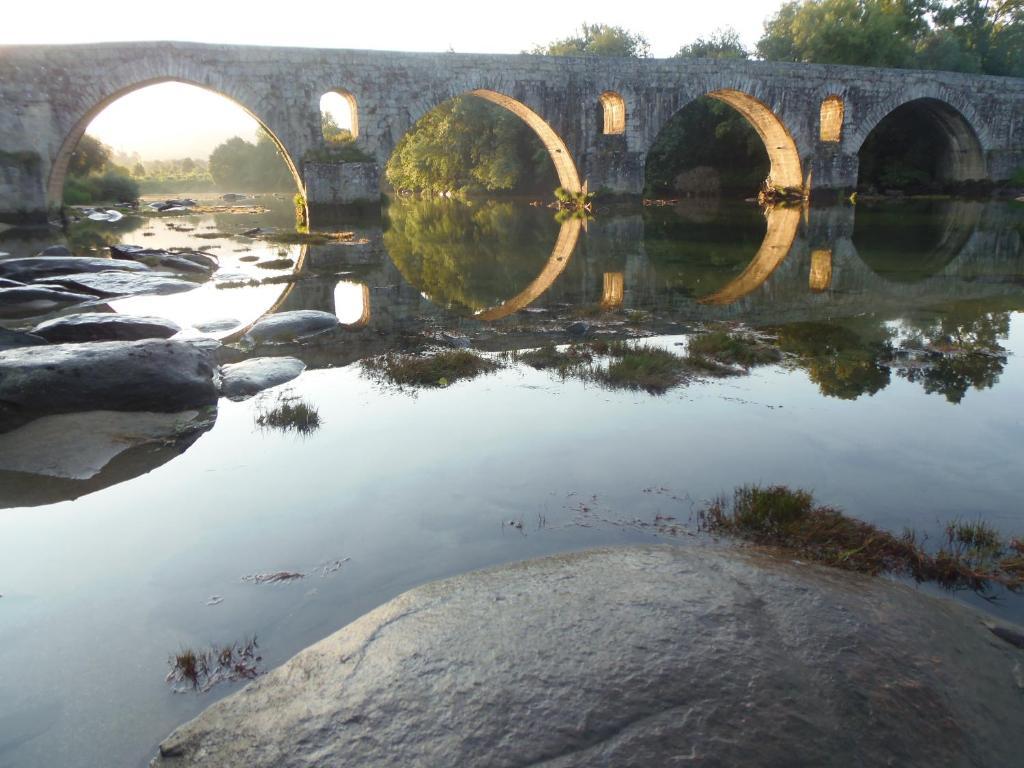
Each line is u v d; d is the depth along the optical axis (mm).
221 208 44844
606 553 3727
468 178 57469
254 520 4609
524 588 3273
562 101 32156
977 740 2469
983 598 3693
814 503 4711
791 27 43594
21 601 3768
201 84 26375
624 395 7023
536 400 6910
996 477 5094
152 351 6812
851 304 11484
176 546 4301
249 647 3340
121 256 17250
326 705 2592
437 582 3506
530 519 4547
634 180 34125
